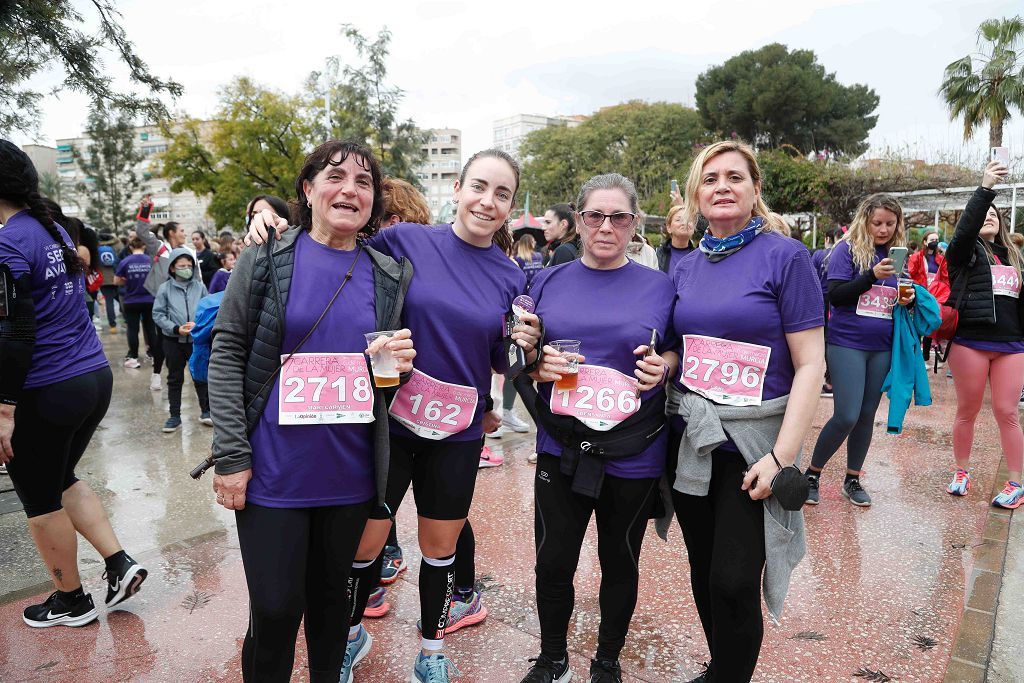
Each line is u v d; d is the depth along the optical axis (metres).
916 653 2.51
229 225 30.03
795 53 44.47
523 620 2.80
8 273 2.38
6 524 3.83
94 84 8.93
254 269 1.88
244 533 1.83
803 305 1.93
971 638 2.60
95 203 43.09
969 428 4.20
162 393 7.72
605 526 2.24
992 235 4.09
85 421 2.76
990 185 3.84
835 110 43.91
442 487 2.24
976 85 23.42
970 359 4.07
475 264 2.29
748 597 1.92
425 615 2.31
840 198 19.02
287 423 1.82
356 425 1.92
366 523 2.10
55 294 2.61
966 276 4.06
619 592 2.26
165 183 91.81
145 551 3.44
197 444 5.63
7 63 8.38
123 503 4.22
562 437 2.16
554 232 5.82
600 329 2.18
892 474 4.67
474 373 2.26
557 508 2.21
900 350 3.87
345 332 1.91
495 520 3.86
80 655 2.51
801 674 2.38
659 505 2.33
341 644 2.01
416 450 2.28
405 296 2.17
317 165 1.95
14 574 3.20
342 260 2.00
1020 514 3.88
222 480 1.79
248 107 29.05
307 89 29.23
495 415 2.50
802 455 5.14
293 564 1.81
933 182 17.62
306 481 1.84
